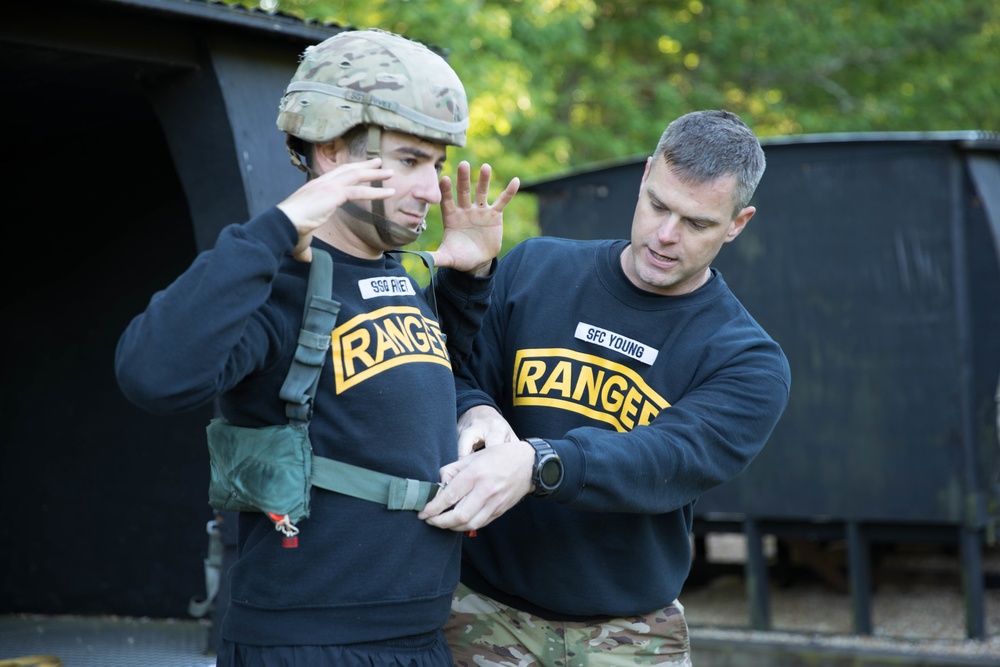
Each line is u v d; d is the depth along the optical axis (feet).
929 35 51.03
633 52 49.98
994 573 25.11
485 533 9.26
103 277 14.67
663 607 9.36
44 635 13.47
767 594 22.57
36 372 15.10
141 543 14.53
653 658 9.31
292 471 6.59
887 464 21.30
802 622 23.18
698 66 49.62
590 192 23.85
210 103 11.84
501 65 32.58
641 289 9.05
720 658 20.75
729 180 8.38
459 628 9.39
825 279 21.84
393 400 6.97
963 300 20.89
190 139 11.97
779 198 22.18
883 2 50.80
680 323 8.98
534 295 9.40
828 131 47.65
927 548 29.84
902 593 25.55
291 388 6.64
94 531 14.79
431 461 7.16
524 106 35.29
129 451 14.60
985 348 21.45
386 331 7.08
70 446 14.93
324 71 6.91
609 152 43.86
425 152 6.95
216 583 11.77
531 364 9.20
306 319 6.70
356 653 6.93
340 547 6.84
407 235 7.03
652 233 8.57
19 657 12.23
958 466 20.76
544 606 9.09
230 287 6.06
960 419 20.75
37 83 12.35
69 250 14.87
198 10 11.28
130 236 14.51
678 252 8.57
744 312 9.29
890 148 21.29
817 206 21.90
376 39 6.97
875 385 21.44
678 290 9.05
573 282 9.34
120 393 14.62
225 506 6.89
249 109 12.02
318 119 6.87
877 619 23.25
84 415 14.85
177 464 14.30
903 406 21.20
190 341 5.98
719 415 8.46
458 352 8.70
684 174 8.36
